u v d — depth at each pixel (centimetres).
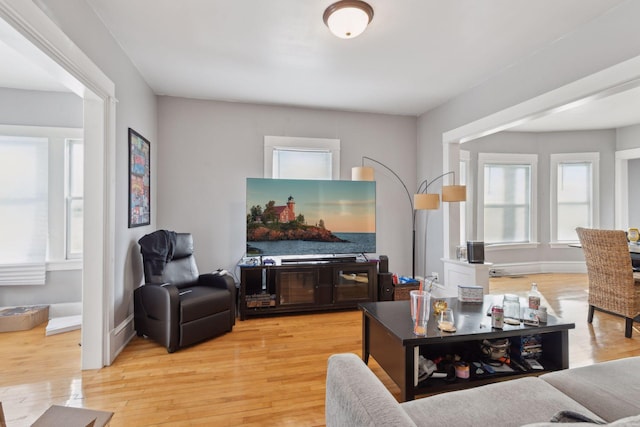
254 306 349
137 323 289
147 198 340
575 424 68
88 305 234
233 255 403
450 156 399
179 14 226
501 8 217
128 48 272
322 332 309
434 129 425
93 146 234
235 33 250
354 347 274
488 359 207
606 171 543
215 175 397
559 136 557
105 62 239
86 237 234
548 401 121
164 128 382
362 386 97
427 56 285
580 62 239
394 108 428
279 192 376
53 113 352
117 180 262
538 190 564
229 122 401
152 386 211
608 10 220
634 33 206
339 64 302
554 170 560
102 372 229
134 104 303
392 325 197
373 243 404
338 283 375
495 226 553
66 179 358
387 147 454
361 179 389
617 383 132
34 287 347
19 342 283
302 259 384
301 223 382
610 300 301
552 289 452
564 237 562
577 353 256
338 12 212
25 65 288
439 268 416
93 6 217
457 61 295
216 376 224
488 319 210
